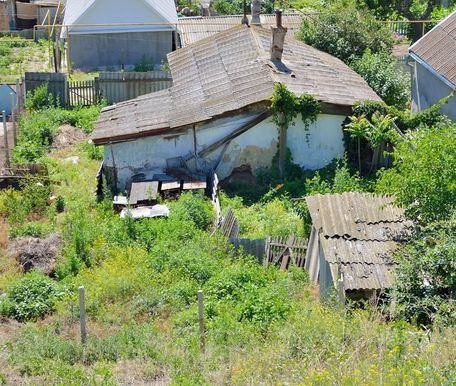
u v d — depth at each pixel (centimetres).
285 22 7575
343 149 4725
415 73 5400
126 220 3953
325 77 5056
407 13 7712
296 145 4684
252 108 4609
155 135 4647
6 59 7856
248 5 9581
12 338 2925
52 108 5969
